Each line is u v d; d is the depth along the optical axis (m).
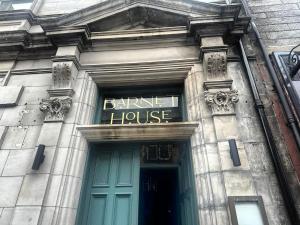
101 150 4.71
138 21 5.62
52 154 3.97
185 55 5.00
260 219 3.22
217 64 4.48
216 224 3.30
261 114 4.17
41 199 3.59
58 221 3.55
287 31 5.52
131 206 4.11
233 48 5.13
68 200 3.74
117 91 5.25
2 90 5.00
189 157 4.29
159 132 4.33
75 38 5.09
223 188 3.52
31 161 4.00
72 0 7.19
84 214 4.08
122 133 4.39
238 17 5.05
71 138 4.20
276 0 6.21
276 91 4.55
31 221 3.43
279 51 5.13
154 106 5.03
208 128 4.05
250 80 4.55
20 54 5.58
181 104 4.96
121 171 4.48
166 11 5.26
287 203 3.39
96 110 4.96
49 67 5.29
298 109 4.08
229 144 3.72
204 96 4.30
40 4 7.06
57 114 4.36
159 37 5.15
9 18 6.30
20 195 3.66
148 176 7.34
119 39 5.20
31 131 4.46
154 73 4.91
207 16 4.87
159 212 7.50
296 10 5.91
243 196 3.36
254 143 3.99
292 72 4.47
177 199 5.60
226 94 4.21
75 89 4.72
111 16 5.38
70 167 3.99
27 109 4.75
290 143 3.98
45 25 5.10
